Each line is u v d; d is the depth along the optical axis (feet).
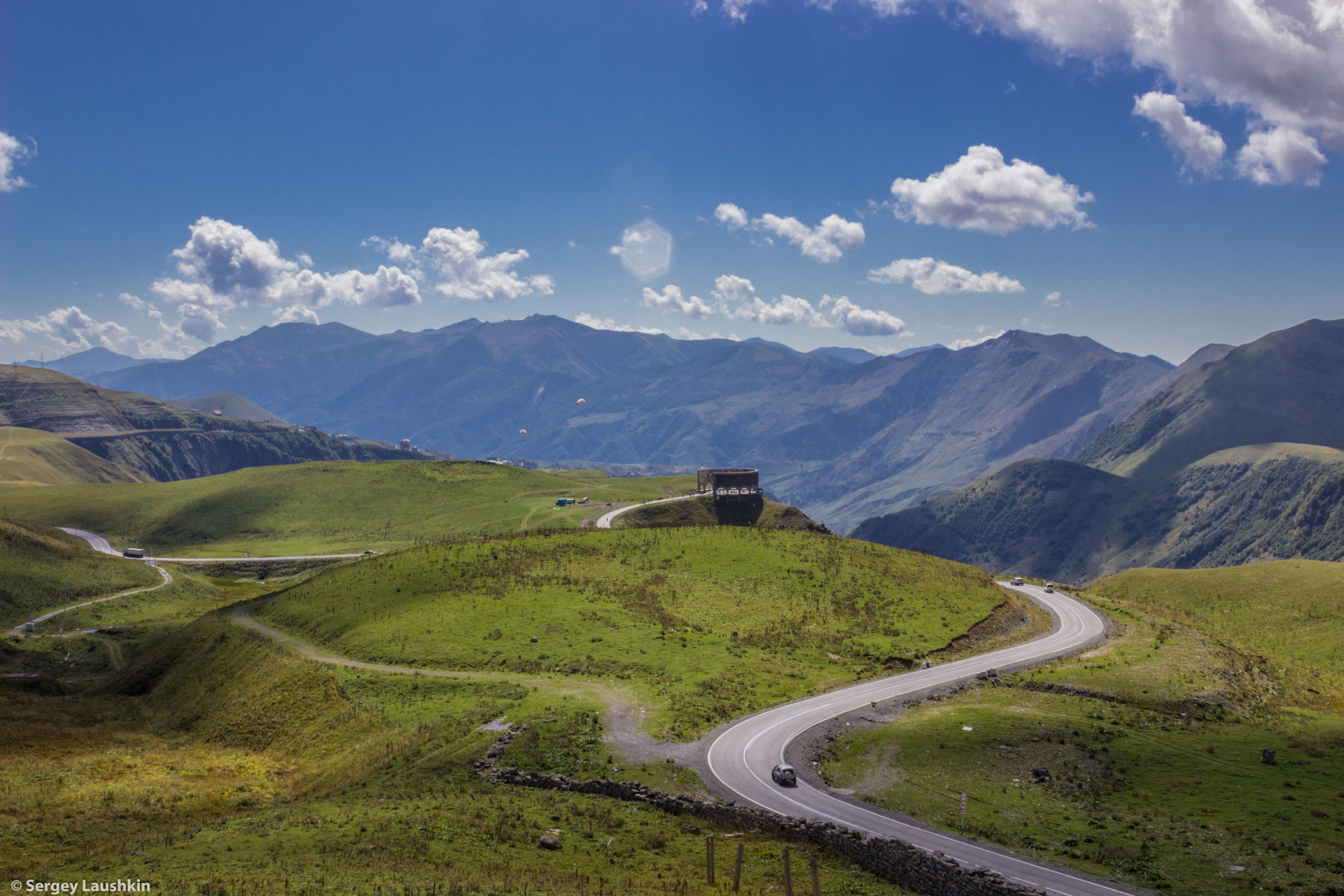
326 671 299.58
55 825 184.65
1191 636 379.96
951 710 246.27
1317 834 150.71
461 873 128.57
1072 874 135.23
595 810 167.73
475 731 222.89
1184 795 175.11
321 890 117.08
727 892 126.31
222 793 216.13
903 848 141.38
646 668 285.64
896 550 505.25
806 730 221.25
